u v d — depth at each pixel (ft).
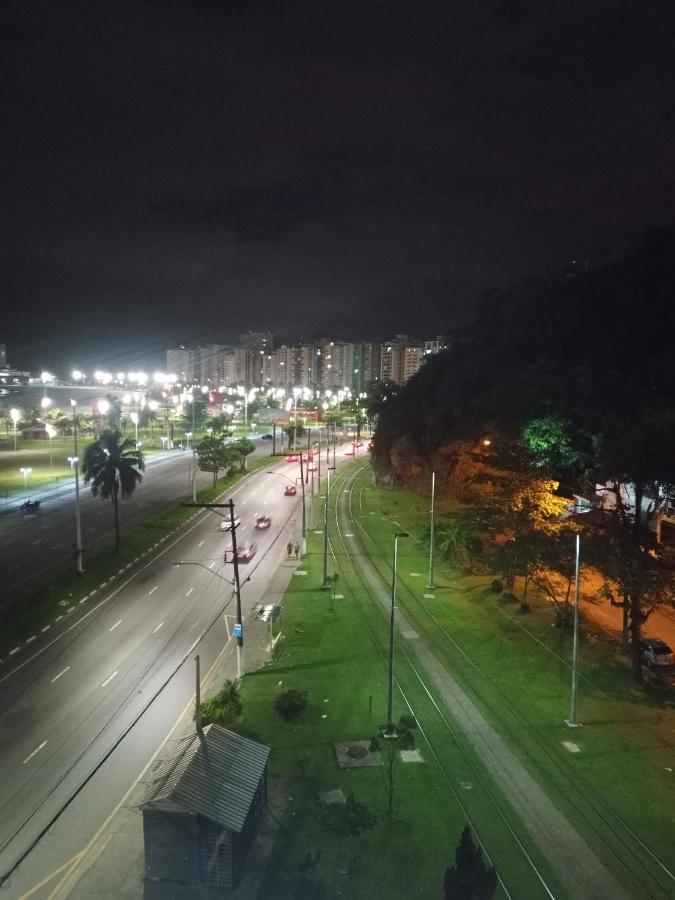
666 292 238.48
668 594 114.21
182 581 175.52
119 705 107.24
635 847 74.18
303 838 75.41
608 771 89.25
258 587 171.42
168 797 68.18
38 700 108.78
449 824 77.71
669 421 118.42
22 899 67.26
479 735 98.32
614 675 119.34
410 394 347.36
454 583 175.22
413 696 110.52
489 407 216.54
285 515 265.13
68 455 407.23
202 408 567.59
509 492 158.61
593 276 275.18
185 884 68.69
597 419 152.97
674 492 124.36
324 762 90.89
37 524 240.32
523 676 118.83
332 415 614.75
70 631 139.23
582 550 124.77
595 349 243.60
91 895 67.92
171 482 336.90
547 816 79.46
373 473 380.99
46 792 84.69
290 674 119.24
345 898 66.03
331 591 165.37
